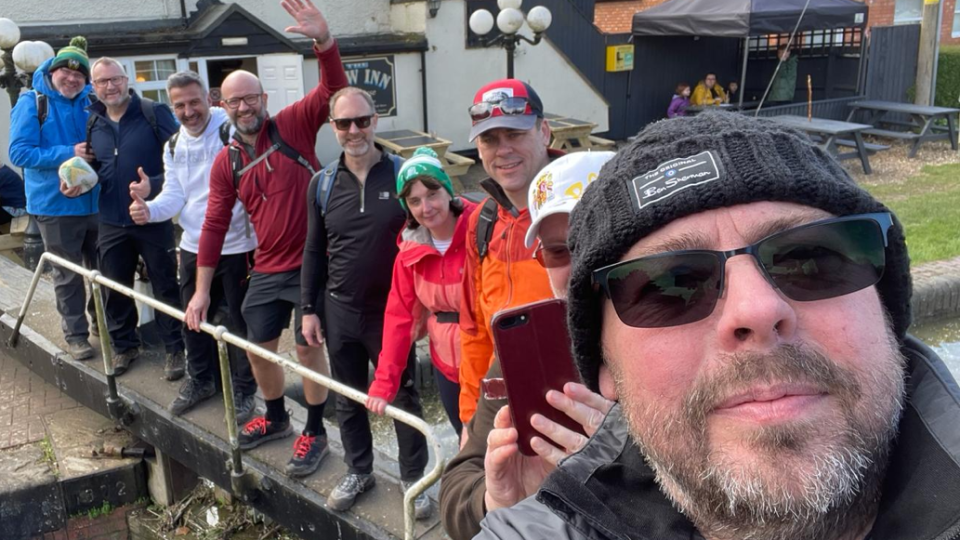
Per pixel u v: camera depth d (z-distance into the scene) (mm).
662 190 857
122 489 4441
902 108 12578
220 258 3838
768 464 783
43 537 4305
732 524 850
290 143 3492
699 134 884
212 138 3922
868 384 804
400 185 2688
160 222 4340
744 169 833
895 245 875
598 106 13398
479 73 11922
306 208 3504
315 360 3559
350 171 3139
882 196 9602
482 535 1047
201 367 4148
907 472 823
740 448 798
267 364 3691
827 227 820
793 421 781
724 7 11789
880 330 836
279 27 10977
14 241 7996
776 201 838
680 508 940
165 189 3959
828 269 821
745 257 823
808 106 12555
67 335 4750
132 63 9500
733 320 798
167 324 4465
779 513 788
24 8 9258
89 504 4371
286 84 10391
